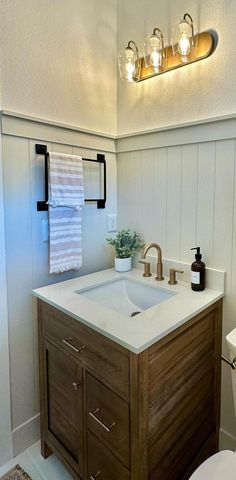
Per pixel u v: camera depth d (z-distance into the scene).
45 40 1.36
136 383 0.91
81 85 1.53
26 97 1.32
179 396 1.11
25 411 1.48
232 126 1.23
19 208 1.34
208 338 1.26
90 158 1.62
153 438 0.99
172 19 1.38
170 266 1.53
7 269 1.34
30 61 1.32
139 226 1.68
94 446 1.12
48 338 1.32
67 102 1.48
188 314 1.10
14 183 1.31
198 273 1.33
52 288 1.40
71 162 1.46
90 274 1.62
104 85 1.64
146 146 1.57
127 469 0.99
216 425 1.40
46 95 1.39
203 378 1.26
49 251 1.46
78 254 1.57
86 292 1.42
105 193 1.72
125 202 1.75
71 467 1.27
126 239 1.67
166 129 1.45
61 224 1.47
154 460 1.01
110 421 1.03
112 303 1.52
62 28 1.42
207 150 1.33
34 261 1.43
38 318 1.37
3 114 1.23
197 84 1.33
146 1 1.49
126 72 1.52
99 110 1.63
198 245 1.41
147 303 1.47
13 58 1.26
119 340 0.94
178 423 1.12
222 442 1.43
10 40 1.24
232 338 1.07
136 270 1.68
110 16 1.63
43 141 1.40
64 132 1.48
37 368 1.50
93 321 1.05
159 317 1.08
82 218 1.63
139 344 0.90
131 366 0.92
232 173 1.26
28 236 1.39
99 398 1.07
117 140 1.73
